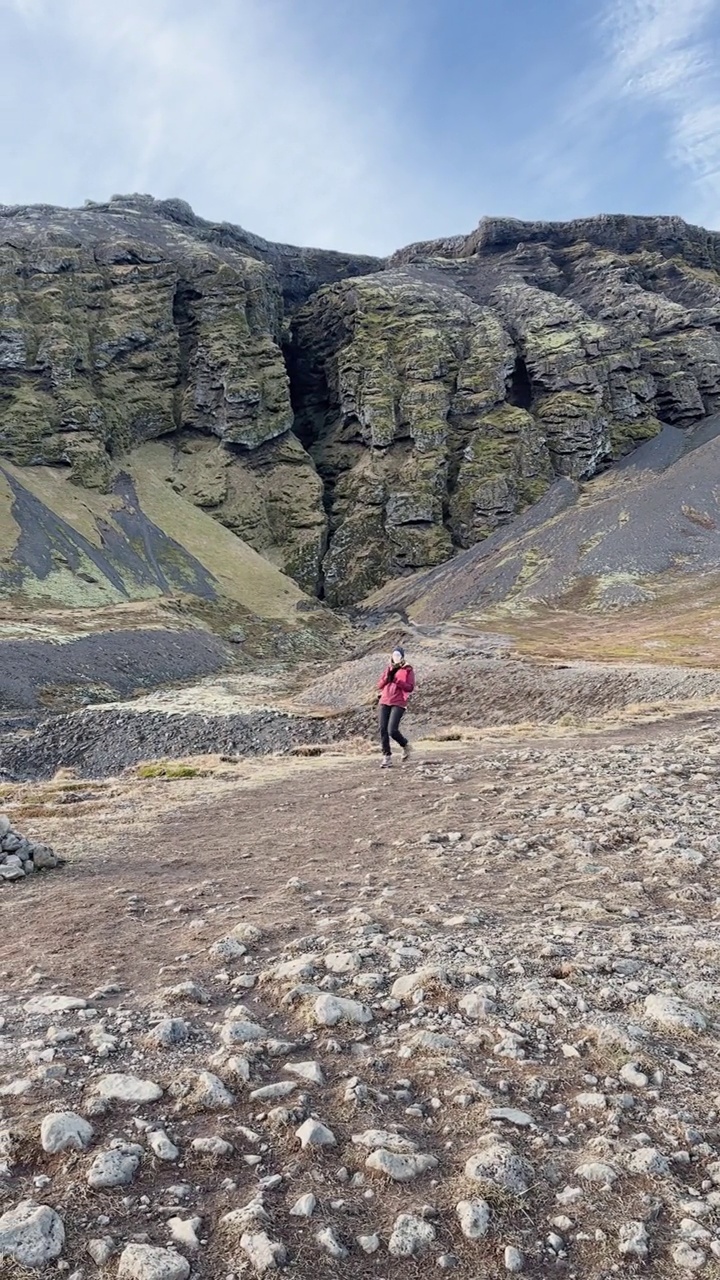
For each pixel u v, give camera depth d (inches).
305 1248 135.3
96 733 2469.2
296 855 424.2
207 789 719.1
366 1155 159.5
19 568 5438.0
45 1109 173.2
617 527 6422.2
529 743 919.0
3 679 3508.9
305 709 2541.8
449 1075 187.5
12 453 6737.2
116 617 5034.5
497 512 7268.7
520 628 4965.6
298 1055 201.2
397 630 4618.6
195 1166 156.3
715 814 444.1
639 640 3757.4
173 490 7519.7
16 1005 232.7
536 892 333.1
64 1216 140.9
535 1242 138.0
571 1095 181.2
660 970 246.2
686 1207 143.8
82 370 7534.5
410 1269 132.7
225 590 6318.9
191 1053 200.8
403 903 321.1
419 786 617.9
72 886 387.5
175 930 303.6
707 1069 191.0
